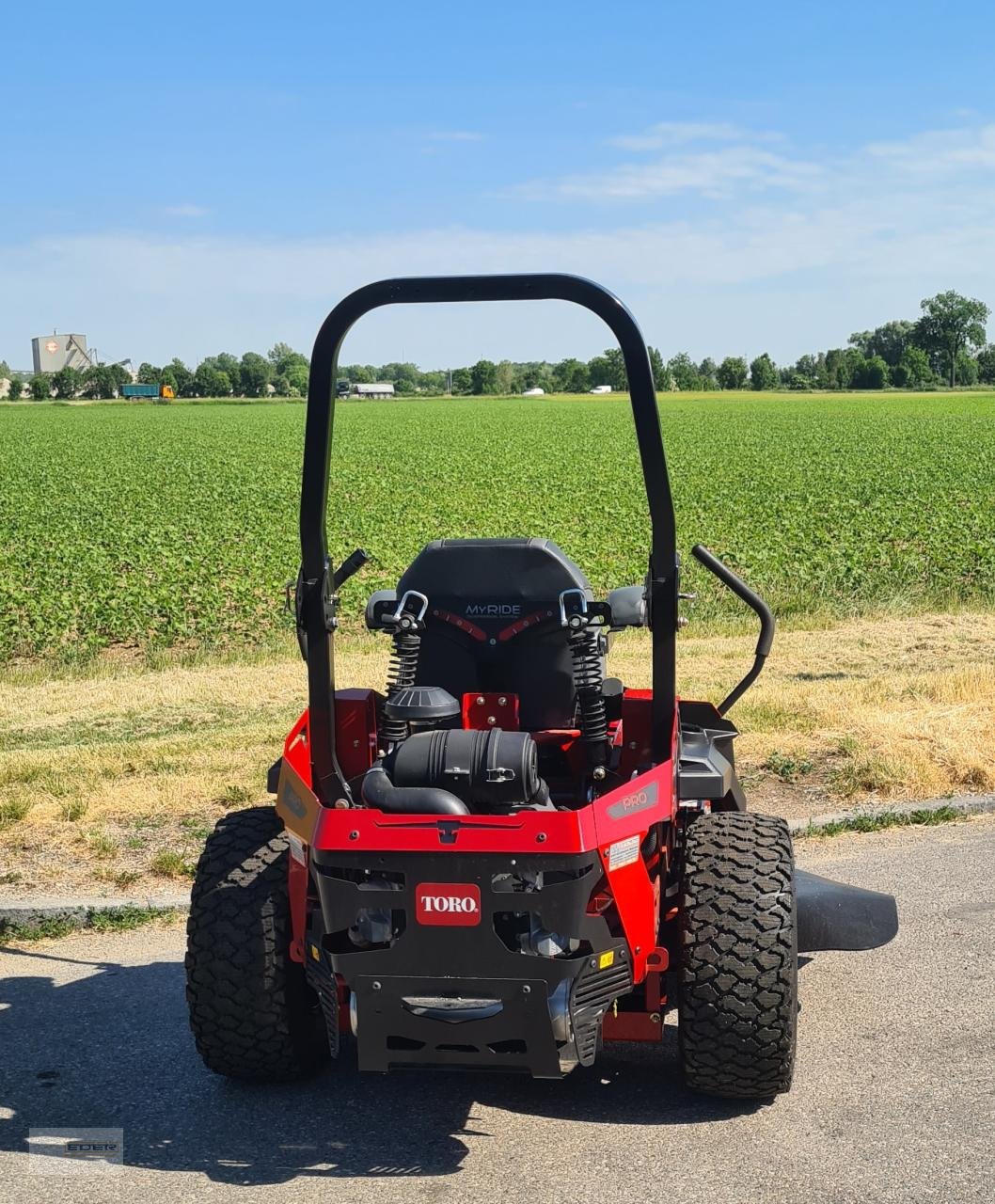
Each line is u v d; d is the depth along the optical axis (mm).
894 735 8258
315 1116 4191
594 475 38531
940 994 5012
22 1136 4074
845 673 10719
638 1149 3896
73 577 19047
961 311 184625
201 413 114375
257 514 28969
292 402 153000
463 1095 4320
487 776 3742
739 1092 4055
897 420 78938
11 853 6809
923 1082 4289
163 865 6504
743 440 58094
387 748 4320
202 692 11414
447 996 3711
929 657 11359
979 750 7988
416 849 3613
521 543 4348
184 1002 5172
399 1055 3770
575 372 175625
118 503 32500
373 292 3766
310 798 3898
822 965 5344
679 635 13016
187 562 20109
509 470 41250
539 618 4332
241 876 4277
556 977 3604
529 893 3590
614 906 3906
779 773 7805
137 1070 4559
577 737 4387
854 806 7289
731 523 23891
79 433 77562
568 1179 3740
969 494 29797
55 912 6039
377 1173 3811
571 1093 4305
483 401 138750
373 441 61875
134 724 10281
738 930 3908
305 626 4031
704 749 4477
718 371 175500
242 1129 4105
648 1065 4520
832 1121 4035
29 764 8430
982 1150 3824
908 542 20812
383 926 3803
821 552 18969
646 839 4102
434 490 33719
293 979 4242
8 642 14875
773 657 11438
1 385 198000
